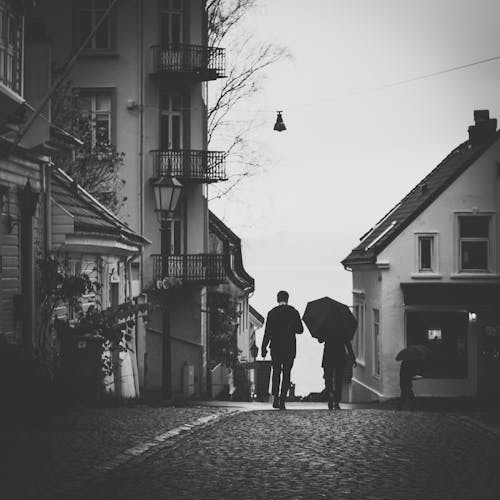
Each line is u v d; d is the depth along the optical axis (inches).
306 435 499.2
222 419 599.2
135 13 1432.1
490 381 1422.2
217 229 1728.6
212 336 1598.2
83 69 1427.2
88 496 326.6
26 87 727.1
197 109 1465.3
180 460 407.8
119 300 1030.4
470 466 396.2
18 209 697.6
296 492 336.8
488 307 1428.4
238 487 345.7
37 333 719.1
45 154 745.0
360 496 330.0
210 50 1482.5
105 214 970.7
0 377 531.2
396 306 1446.9
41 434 466.0
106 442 444.1
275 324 749.3
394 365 1437.0
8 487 327.9
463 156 1553.9
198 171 1455.5
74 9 1421.0
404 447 453.4
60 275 705.0
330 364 823.1
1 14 616.1
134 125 1430.9
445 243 1453.0
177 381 1446.9
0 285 653.3
